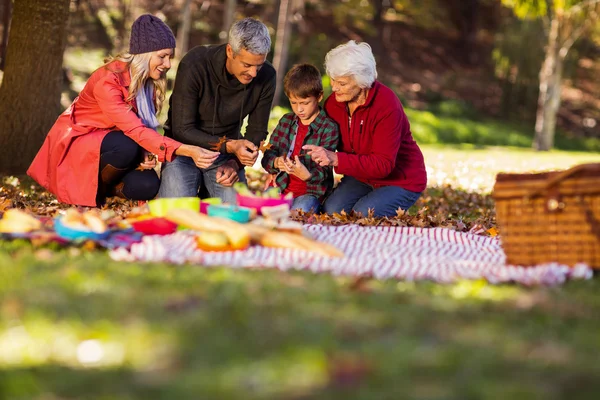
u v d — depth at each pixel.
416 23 37.41
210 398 2.23
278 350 2.63
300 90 5.88
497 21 40.62
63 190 6.09
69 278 3.50
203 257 4.07
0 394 2.25
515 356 2.63
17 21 9.09
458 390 2.31
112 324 2.86
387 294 3.42
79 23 26.14
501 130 30.06
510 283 3.82
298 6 29.61
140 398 2.23
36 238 4.27
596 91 37.91
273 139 6.26
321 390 2.30
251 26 5.62
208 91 6.05
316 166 6.25
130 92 5.93
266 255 4.22
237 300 3.22
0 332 2.75
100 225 4.32
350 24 34.69
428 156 18.19
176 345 2.65
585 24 25.73
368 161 5.86
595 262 4.03
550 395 2.29
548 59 26.02
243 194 4.94
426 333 2.87
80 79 22.28
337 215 5.95
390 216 6.20
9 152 9.07
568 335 2.90
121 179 6.29
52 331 2.76
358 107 5.97
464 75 36.06
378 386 2.33
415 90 32.94
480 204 9.56
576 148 32.09
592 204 4.01
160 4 29.53
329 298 3.31
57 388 2.30
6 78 9.13
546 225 4.09
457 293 3.53
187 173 6.09
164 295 3.28
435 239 5.22
